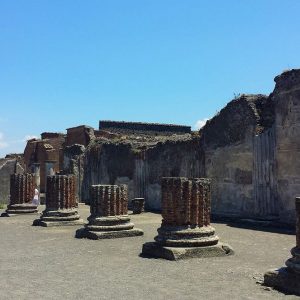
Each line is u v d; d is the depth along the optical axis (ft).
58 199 60.13
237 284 25.59
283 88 57.26
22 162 130.11
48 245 41.83
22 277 28.09
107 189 47.88
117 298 22.80
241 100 65.16
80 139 126.00
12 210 75.20
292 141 55.72
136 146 93.61
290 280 23.95
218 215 66.13
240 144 65.00
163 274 28.48
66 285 25.79
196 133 78.33
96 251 38.09
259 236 46.62
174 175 80.18
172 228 35.58
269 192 59.72
